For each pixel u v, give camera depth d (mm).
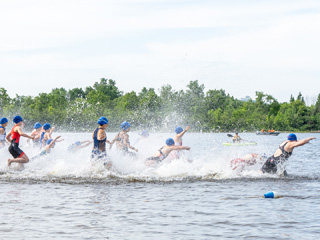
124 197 9305
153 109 76500
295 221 7098
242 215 7578
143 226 6812
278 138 62000
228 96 97188
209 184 11211
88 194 9641
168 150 13320
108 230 6559
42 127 17141
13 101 100000
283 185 11055
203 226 6820
